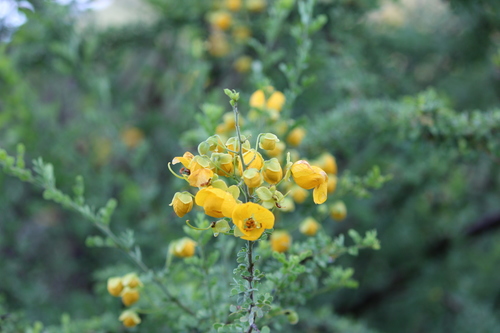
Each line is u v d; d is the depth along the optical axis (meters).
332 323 3.20
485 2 3.83
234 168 1.29
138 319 2.01
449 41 5.00
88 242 2.02
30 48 4.29
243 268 1.31
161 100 5.36
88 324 2.48
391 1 5.07
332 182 2.26
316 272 1.92
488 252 6.00
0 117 4.25
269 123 2.30
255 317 1.51
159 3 4.32
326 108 4.48
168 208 3.86
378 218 4.88
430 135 2.63
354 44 4.18
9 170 1.99
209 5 4.29
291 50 4.06
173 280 2.38
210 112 2.29
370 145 4.37
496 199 5.57
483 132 2.52
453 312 5.32
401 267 5.32
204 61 4.35
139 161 4.21
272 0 4.04
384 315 5.58
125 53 4.99
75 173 4.36
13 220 4.46
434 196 5.35
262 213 1.15
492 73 5.26
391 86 4.60
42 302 4.13
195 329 1.94
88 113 4.38
